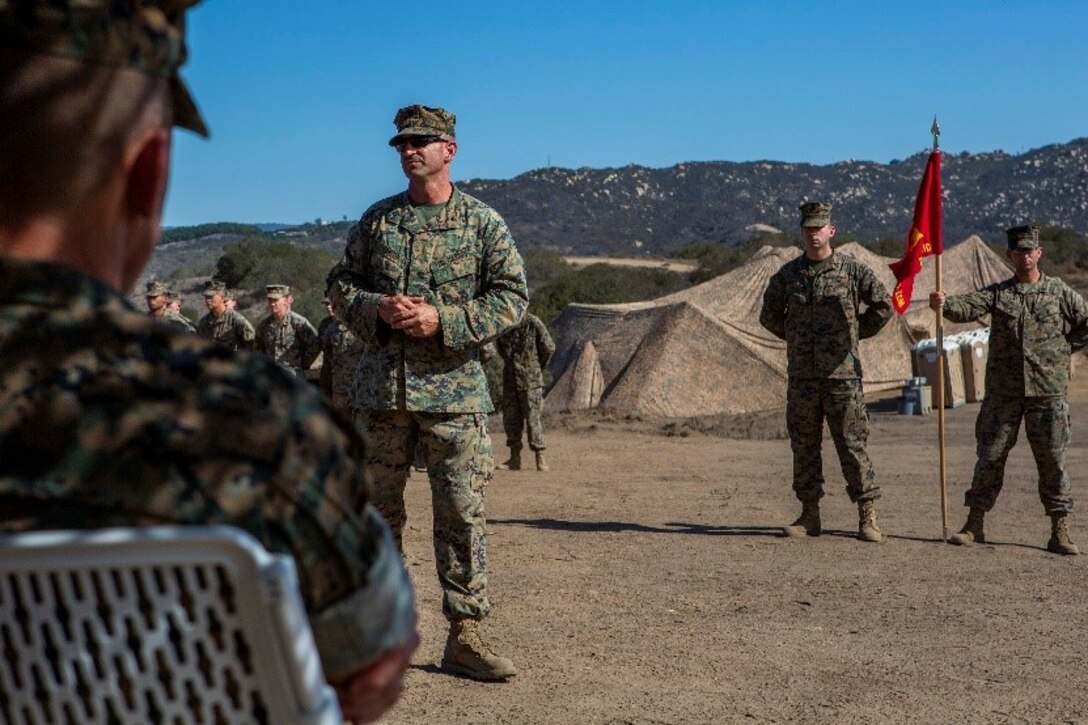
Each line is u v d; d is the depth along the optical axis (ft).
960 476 47.01
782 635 22.22
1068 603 25.36
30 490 3.96
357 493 4.36
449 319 18.15
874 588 26.55
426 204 19.07
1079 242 197.06
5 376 4.03
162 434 4.03
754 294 89.81
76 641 3.81
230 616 3.81
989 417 32.37
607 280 144.46
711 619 23.38
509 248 18.93
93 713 3.84
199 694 3.84
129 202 4.46
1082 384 85.51
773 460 53.31
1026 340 31.55
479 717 16.90
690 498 40.81
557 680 18.89
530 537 32.40
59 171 4.25
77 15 4.14
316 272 205.87
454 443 18.47
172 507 4.01
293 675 3.83
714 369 81.51
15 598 3.81
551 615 23.35
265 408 4.16
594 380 83.56
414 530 33.32
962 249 100.83
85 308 4.15
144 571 3.78
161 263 402.31
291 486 4.14
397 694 4.62
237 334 50.67
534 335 48.78
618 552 30.35
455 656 18.81
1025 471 47.37
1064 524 31.35
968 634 22.56
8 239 4.26
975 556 30.73
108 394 4.04
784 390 80.89
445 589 18.71
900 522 36.09
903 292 34.12
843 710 17.80
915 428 67.56
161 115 4.44
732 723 17.06
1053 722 17.47
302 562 4.20
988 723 17.35
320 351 48.80
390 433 18.83
